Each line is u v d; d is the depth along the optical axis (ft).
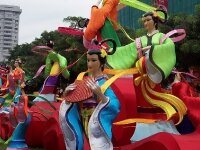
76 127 22.72
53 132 34.32
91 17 31.17
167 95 25.54
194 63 71.56
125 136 27.73
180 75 31.96
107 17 31.48
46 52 47.88
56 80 45.85
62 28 32.91
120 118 27.99
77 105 23.25
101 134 21.54
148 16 28.73
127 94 27.94
